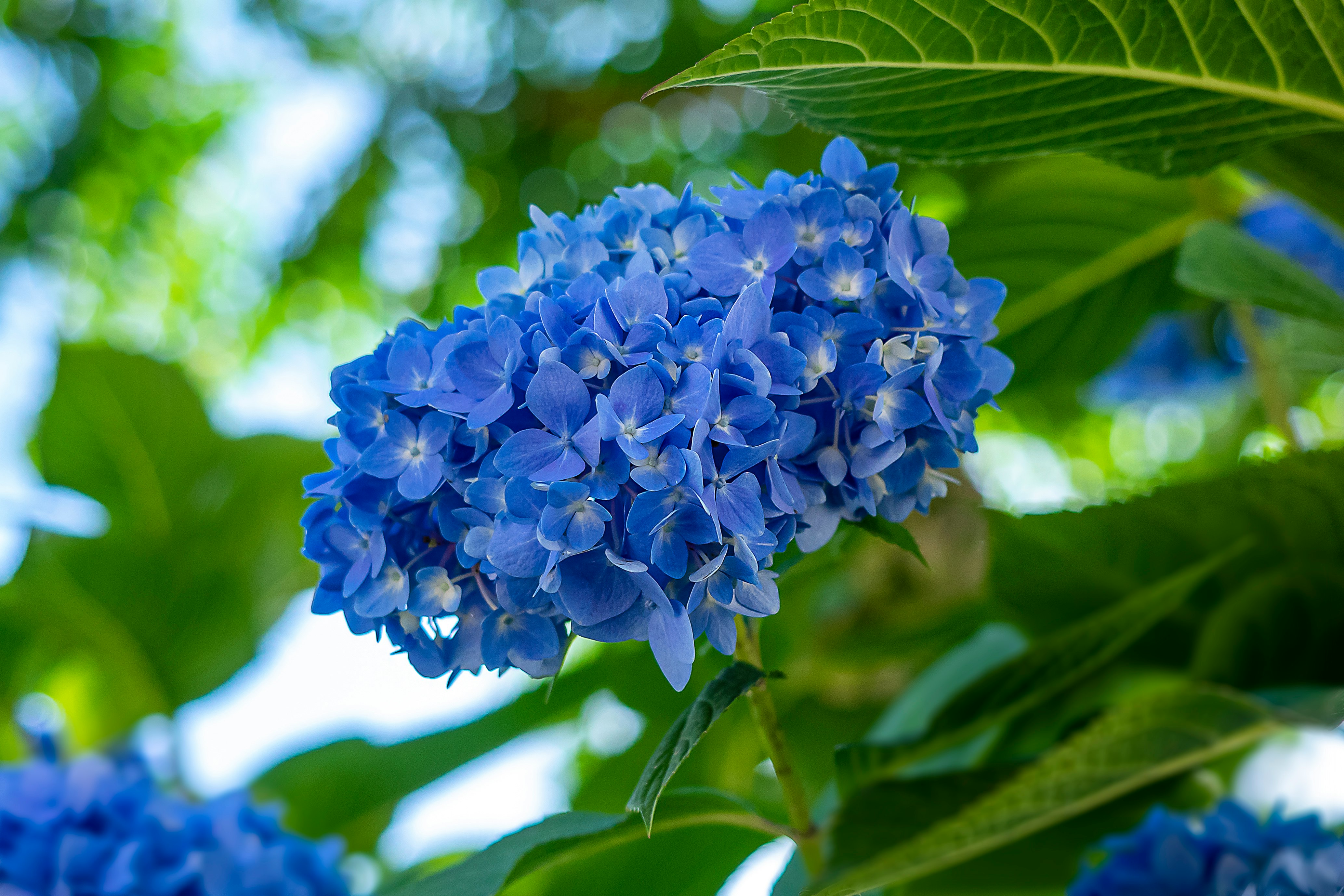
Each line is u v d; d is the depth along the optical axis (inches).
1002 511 36.4
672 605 29.6
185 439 54.4
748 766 48.7
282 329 86.0
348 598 31.1
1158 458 67.7
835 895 31.5
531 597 30.0
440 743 47.3
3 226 91.1
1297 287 37.2
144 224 93.6
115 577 50.9
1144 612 36.2
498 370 29.9
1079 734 31.3
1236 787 42.2
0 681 51.9
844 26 31.5
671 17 67.4
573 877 40.9
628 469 29.4
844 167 31.7
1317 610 36.1
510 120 75.5
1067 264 43.9
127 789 38.2
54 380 52.7
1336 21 31.4
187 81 93.3
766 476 29.8
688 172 71.2
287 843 38.9
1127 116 33.2
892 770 37.0
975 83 32.4
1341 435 50.9
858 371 30.2
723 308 30.5
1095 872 34.9
